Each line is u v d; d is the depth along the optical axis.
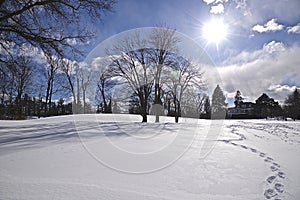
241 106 41.25
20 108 24.08
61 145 5.24
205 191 2.67
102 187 2.61
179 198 2.43
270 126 14.93
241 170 3.57
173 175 3.18
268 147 6.15
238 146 6.06
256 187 2.87
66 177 2.94
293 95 40.75
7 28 9.24
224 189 2.76
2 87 17.92
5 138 6.66
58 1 9.41
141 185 2.75
